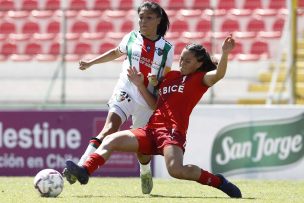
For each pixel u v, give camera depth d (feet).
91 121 150.92
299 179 143.23
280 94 171.42
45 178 86.28
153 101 92.84
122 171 147.13
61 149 152.15
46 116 152.76
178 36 209.05
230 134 146.82
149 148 86.99
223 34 210.18
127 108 97.40
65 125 151.94
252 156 146.00
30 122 153.38
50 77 189.98
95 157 84.53
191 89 87.15
